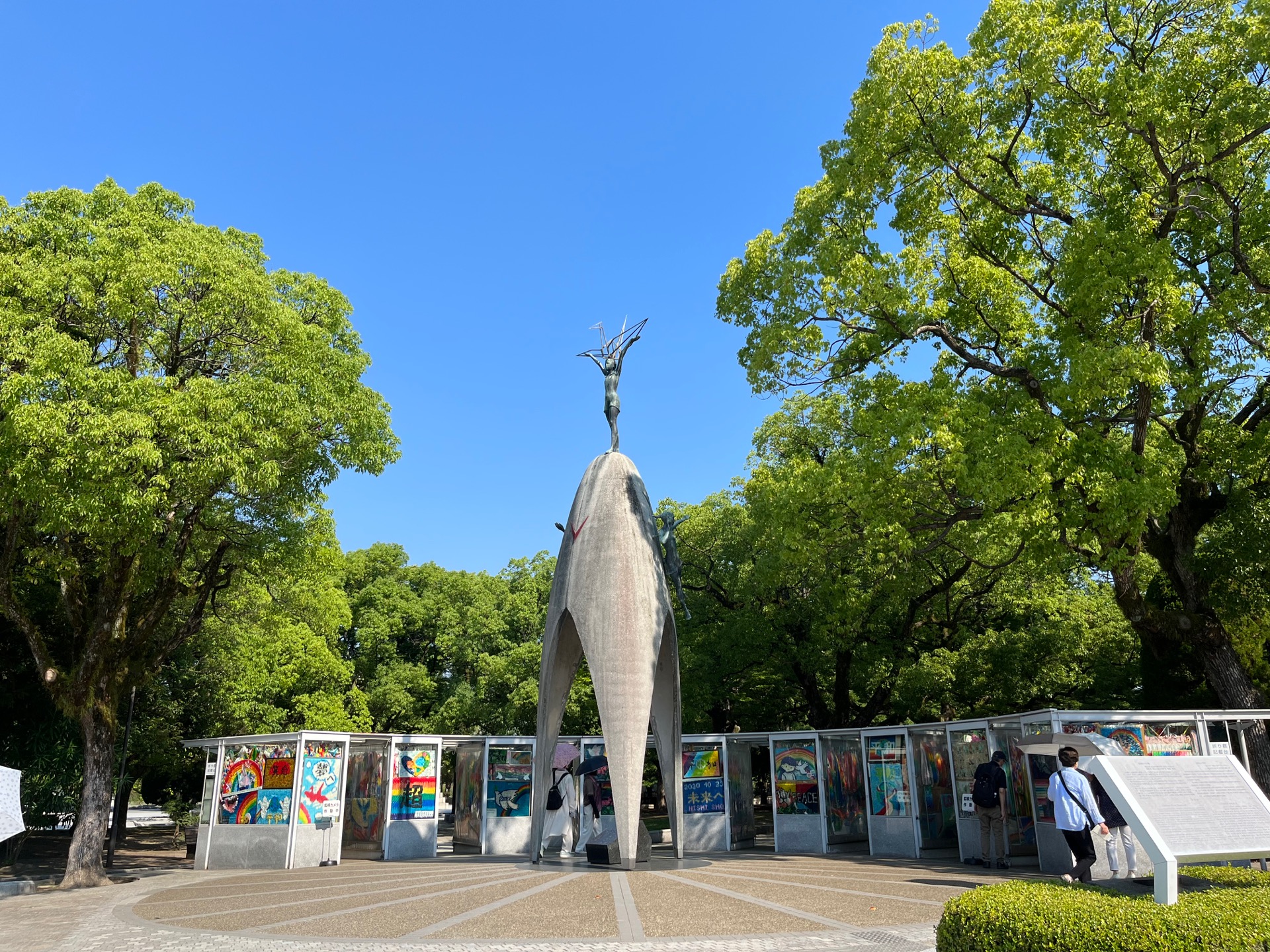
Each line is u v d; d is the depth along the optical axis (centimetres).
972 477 1471
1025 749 1236
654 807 3894
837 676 2645
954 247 1755
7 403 1363
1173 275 1455
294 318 1681
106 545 1535
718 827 1870
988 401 1700
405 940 810
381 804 1869
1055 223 1798
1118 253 1480
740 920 880
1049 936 516
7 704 1973
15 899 1357
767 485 2128
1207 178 1574
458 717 3825
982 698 2552
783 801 1812
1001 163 1709
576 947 766
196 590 1870
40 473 1366
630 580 1469
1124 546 1547
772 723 3244
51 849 2334
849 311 1764
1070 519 1504
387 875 1420
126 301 1498
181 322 1559
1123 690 2433
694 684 2645
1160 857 573
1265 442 1648
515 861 1631
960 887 1085
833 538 1831
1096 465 1480
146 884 1511
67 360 1398
